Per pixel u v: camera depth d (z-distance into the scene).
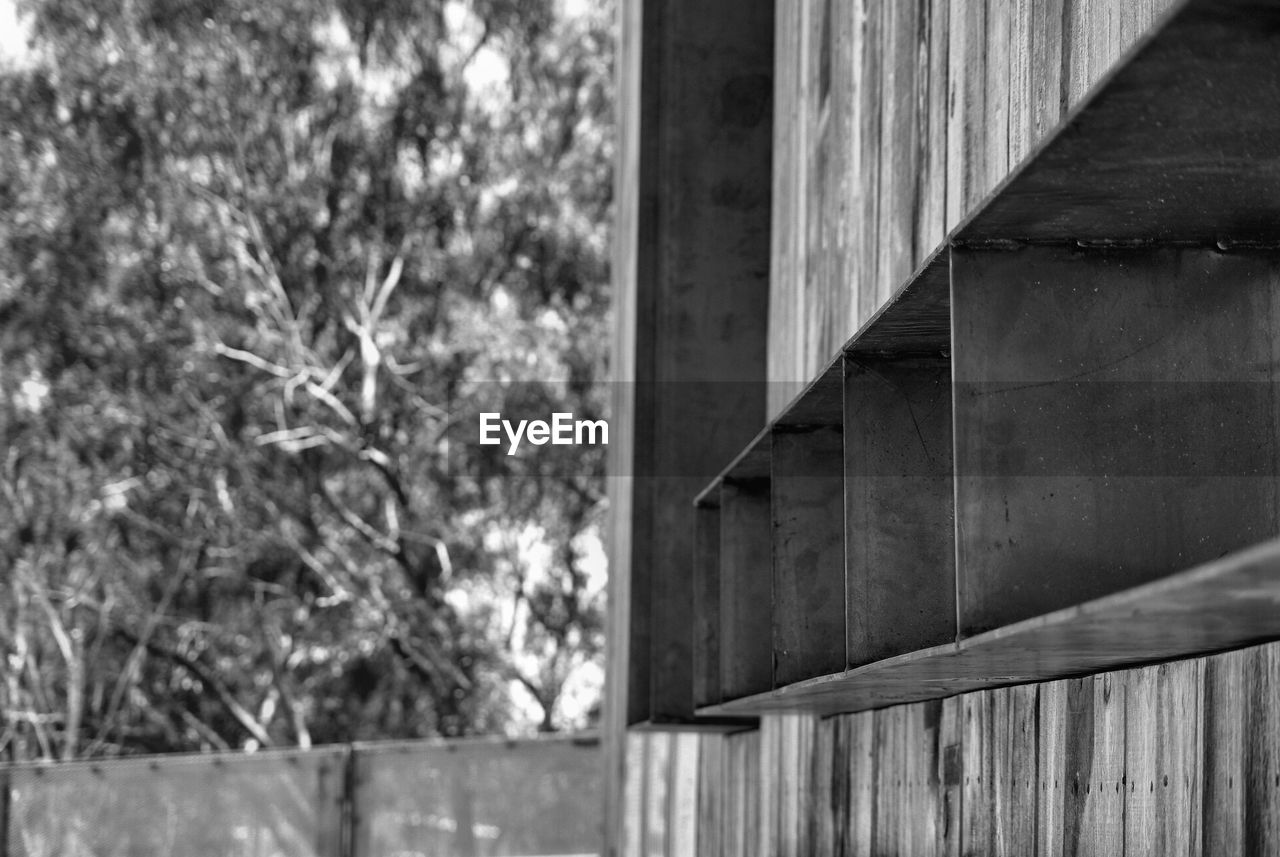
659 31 3.70
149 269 12.41
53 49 12.33
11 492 11.94
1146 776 1.06
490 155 13.06
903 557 1.16
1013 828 1.36
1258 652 0.88
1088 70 1.22
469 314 12.86
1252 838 0.89
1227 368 0.89
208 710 12.36
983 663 1.02
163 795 7.07
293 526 12.48
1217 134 0.69
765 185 3.68
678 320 3.64
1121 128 0.68
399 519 12.66
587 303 13.11
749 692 1.82
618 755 5.10
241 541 12.39
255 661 12.45
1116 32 1.15
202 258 12.55
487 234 13.04
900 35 2.00
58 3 12.33
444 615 12.67
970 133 1.61
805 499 1.48
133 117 12.46
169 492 12.32
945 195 1.72
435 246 12.96
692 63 3.69
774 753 2.78
